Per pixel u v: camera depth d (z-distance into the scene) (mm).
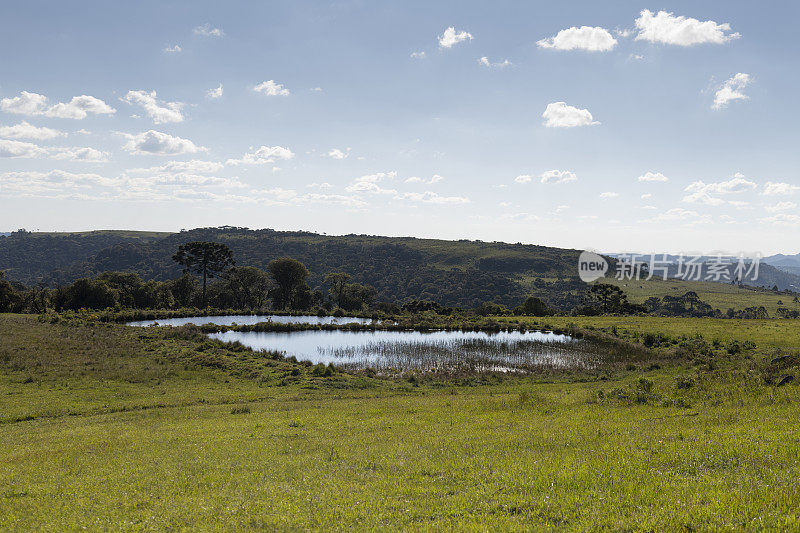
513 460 12750
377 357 49656
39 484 13164
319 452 15562
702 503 8555
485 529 8211
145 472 13875
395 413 23688
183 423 22703
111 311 86500
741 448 11609
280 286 130250
